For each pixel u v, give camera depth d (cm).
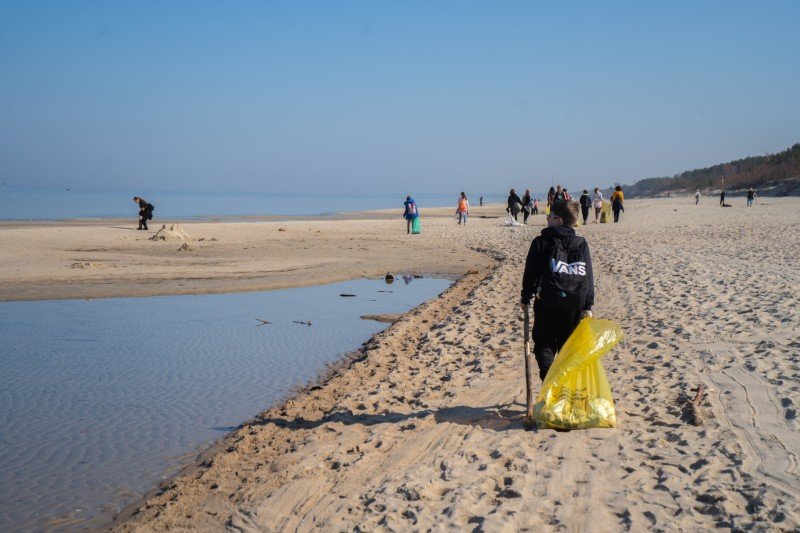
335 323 1175
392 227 3869
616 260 1797
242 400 742
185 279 1659
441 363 836
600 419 560
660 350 819
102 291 1468
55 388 782
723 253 1906
